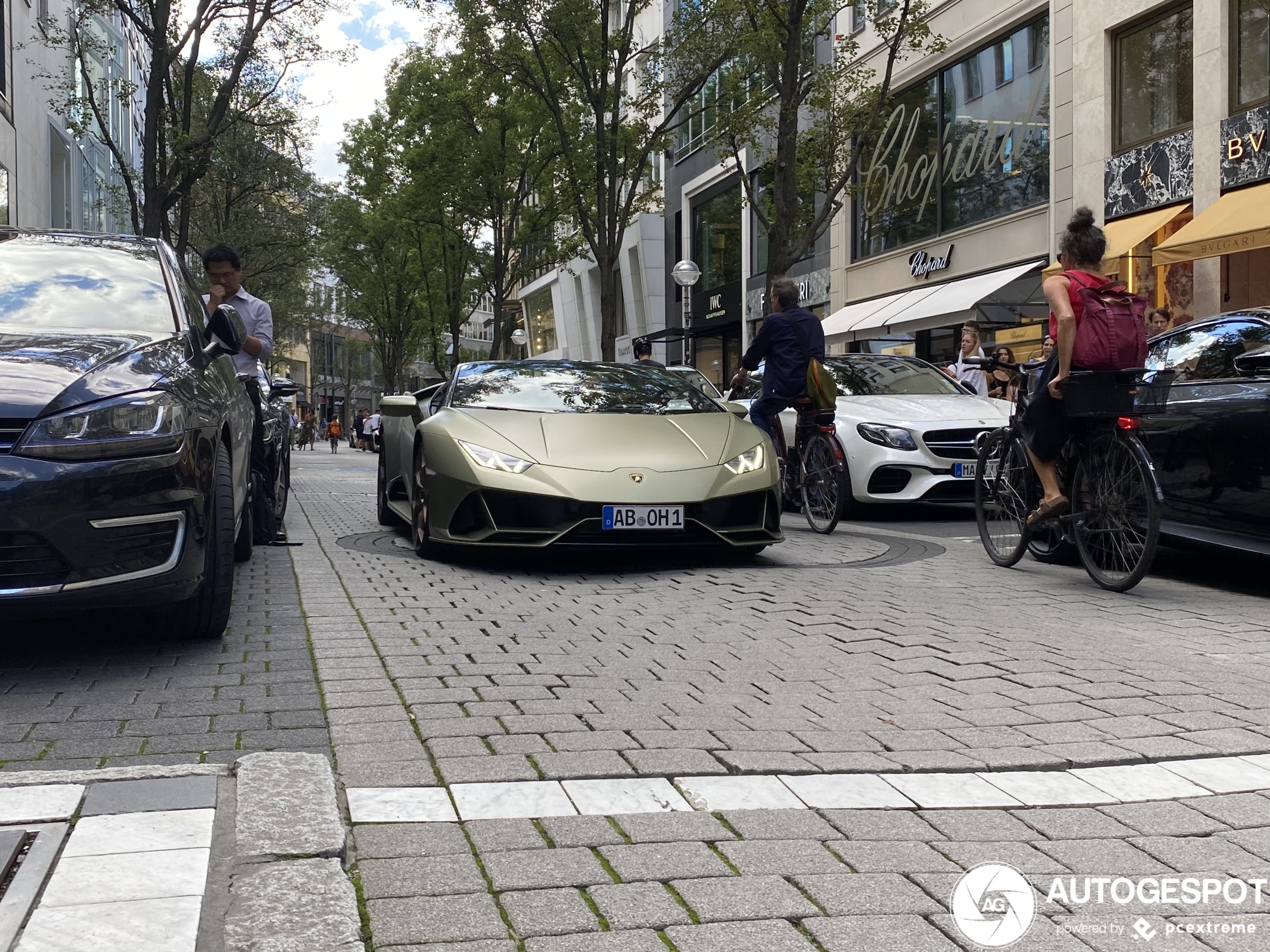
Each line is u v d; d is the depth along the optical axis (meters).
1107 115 15.77
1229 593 5.61
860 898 2.10
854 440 9.16
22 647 4.16
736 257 31.67
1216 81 13.63
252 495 6.61
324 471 21.75
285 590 5.52
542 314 57.06
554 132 26.16
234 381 5.24
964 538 7.96
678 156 35.97
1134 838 2.43
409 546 7.43
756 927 1.98
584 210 20.97
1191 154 14.08
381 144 35.78
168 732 3.09
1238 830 2.48
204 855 2.13
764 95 16.22
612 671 3.87
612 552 7.01
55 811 2.33
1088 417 5.44
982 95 19.06
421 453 6.61
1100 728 3.21
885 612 4.99
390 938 1.91
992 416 9.04
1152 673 3.85
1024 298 17.33
